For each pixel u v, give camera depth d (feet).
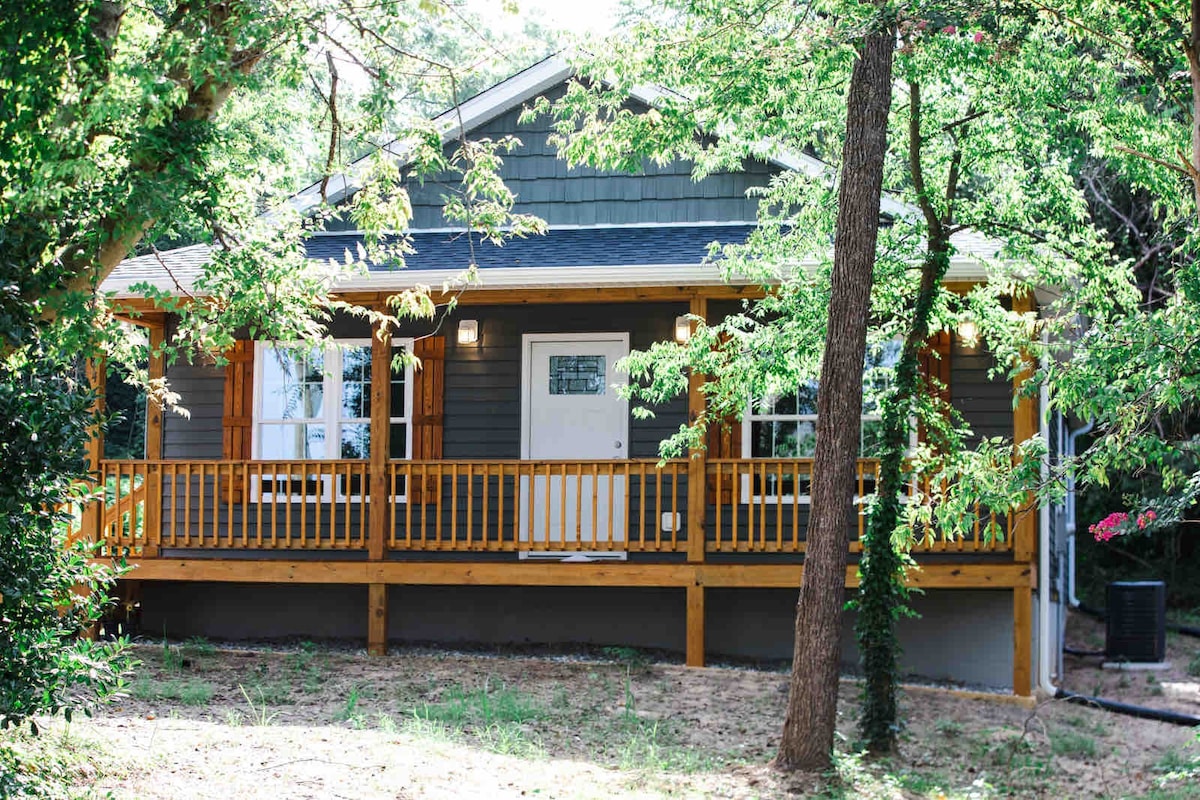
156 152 23.71
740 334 34.55
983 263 34.32
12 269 21.94
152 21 26.71
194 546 41.98
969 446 40.50
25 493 20.66
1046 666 40.73
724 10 31.65
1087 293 33.12
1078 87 33.27
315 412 44.83
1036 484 26.13
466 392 44.11
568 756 29.30
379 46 26.96
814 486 29.32
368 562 41.04
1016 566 38.04
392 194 27.86
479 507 43.68
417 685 36.63
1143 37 29.35
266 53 25.02
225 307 26.17
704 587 39.60
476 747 29.43
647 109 45.27
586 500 42.70
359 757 26.76
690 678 38.32
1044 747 33.76
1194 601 70.64
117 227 23.52
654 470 41.04
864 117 29.40
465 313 44.29
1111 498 69.31
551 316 43.83
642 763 29.09
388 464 41.24
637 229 45.01
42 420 20.70
